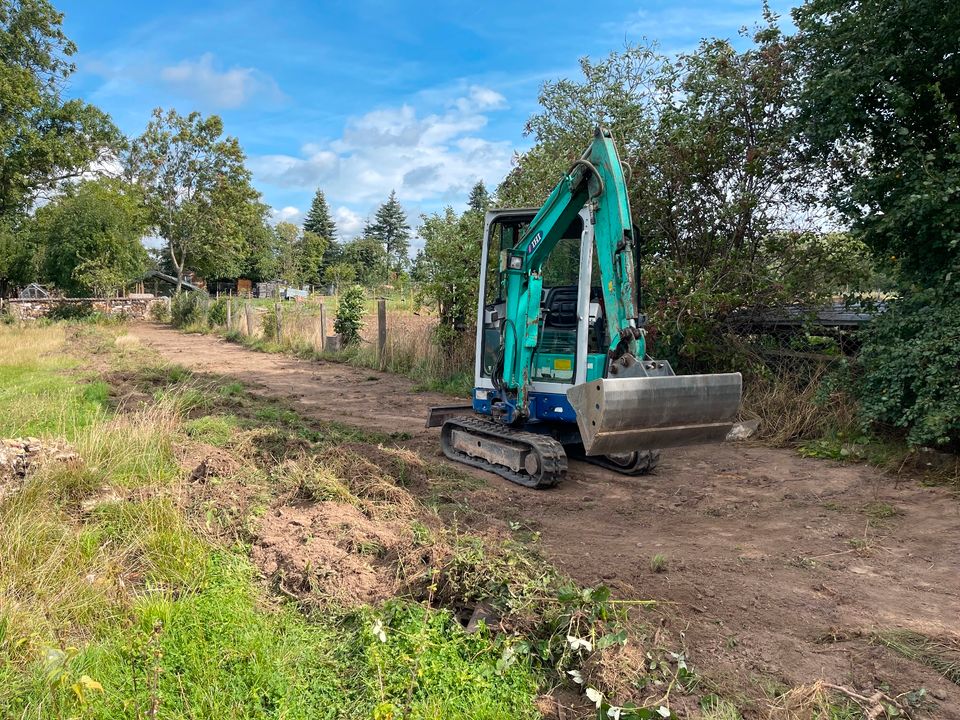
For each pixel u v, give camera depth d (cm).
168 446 660
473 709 301
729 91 971
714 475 729
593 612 357
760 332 1016
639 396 545
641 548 507
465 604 380
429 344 1467
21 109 3088
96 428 661
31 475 537
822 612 408
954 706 314
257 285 6525
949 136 745
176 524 462
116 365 1461
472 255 1320
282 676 316
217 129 4059
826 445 804
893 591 440
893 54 783
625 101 1081
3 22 3131
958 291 704
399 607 367
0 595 359
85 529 464
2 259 3416
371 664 322
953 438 722
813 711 308
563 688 326
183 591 393
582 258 656
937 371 673
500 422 759
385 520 515
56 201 3484
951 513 591
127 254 3244
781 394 901
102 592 382
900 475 702
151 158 4022
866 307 838
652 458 716
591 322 681
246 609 375
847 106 805
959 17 714
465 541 438
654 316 963
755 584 444
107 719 283
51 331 2339
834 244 946
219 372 1520
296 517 507
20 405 826
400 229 10244
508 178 1328
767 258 1004
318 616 376
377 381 1414
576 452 827
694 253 1054
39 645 330
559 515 593
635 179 1036
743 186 996
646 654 342
